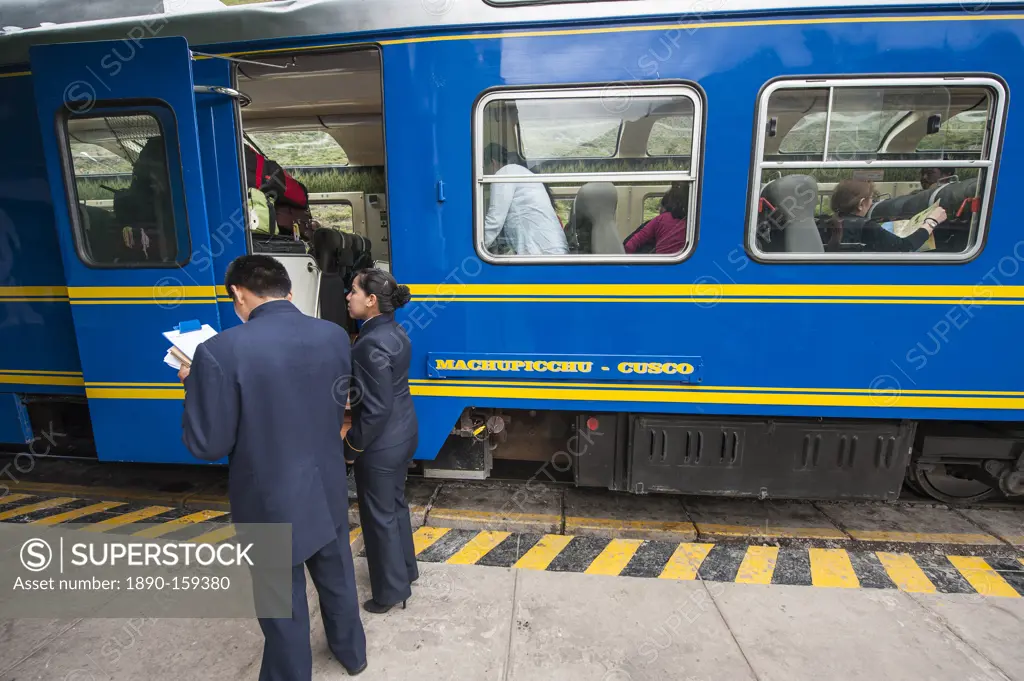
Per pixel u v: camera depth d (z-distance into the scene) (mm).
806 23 2463
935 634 2160
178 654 2062
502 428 3061
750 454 2887
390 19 2627
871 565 2637
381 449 2072
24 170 2953
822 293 2625
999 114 2447
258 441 1557
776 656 2049
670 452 2934
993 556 2711
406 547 2340
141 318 2848
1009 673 1962
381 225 5965
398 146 2723
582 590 2436
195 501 3277
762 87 2512
